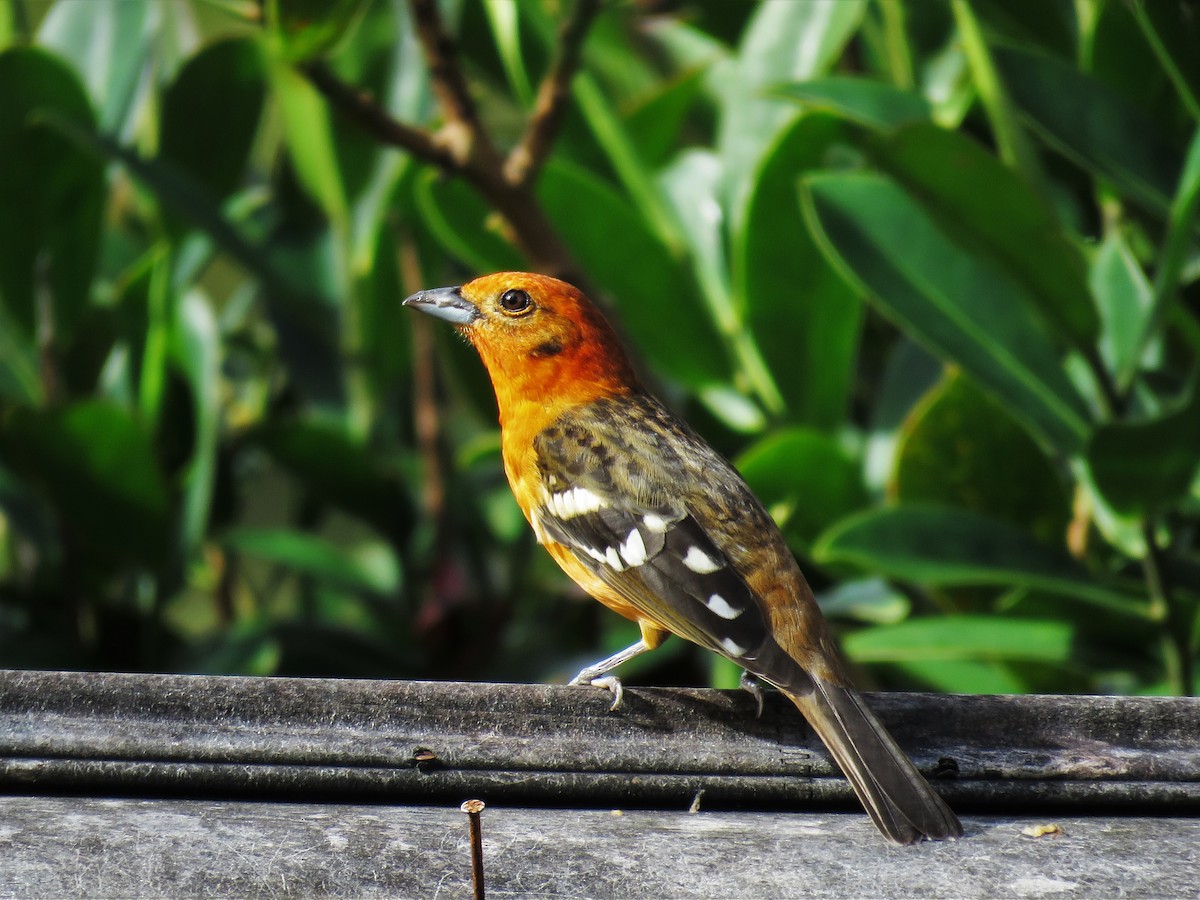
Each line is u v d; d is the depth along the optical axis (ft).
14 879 17.78
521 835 19.13
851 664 32.45
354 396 40.40
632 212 35.04
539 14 38.86
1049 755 20.49
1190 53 30.07
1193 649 31.60
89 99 35.70
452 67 32.14
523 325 28.86
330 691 20.56
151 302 36.73
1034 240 28.63
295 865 18.20
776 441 31.99
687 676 38.40
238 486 44.62
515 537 41.06
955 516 30.63
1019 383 30.68
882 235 31.78
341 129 38.65
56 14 40.63
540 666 37.68
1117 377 32.37
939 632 31.24
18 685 20.40
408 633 39.37
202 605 50.08
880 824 19.20
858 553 29.76
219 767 20.04
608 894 17.76
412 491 41.16
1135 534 32.60
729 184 36.09
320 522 44.98
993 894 17.87
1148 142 31.65
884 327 40.70
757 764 20.49
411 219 39.14
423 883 17.93
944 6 37.60
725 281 36.24
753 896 17.76
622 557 26.03
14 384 37.99
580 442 27.81
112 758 20.02
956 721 20.98
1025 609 32.78
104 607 37.76
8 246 36.40
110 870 18.01
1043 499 33.47
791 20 35.99
